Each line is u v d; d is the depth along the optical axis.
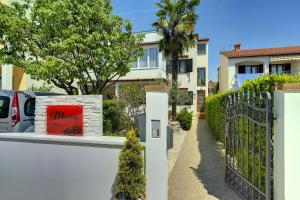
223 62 30.72
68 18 9.59
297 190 3.95
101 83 10.90
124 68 10.98
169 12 20.80
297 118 3.98
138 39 11.60
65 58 9.83
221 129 12.30
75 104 5.29
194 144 12.73
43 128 5.49
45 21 9.92
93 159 4.68
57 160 4.94
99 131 5.09
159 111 4.34
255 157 5.00
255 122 4.89
